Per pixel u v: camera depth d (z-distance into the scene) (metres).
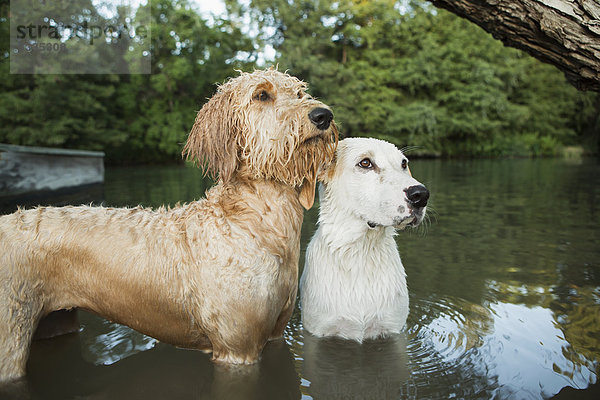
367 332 3.23
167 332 2.82
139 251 2.69
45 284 2.66
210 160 2.75
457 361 2.76
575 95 38.31
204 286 2.61
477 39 35.03
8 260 2.53
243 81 2.68
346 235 3.20
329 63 31.84
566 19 2.58
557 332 3.11
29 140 22.45
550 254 5.25
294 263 2.87
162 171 19.97
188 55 31.45
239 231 2.63
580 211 8.31
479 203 9.52
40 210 2.76
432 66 33.41
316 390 2.50
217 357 2.79
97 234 2.70
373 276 3.22
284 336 3.24
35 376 2.64
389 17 34.28
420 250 5.58
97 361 2.83
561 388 2.40
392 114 32.44
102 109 25.41
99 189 11.91
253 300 2.58
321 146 2.70
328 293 3.23
